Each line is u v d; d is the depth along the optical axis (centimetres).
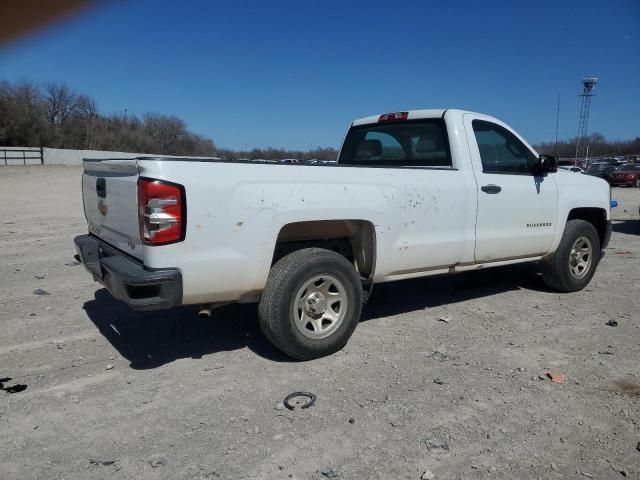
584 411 335
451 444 298
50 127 7156
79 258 486
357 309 428
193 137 9088
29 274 704
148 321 507
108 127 8388
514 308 554
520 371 394
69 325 494
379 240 438
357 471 274
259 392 359
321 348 410
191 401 347
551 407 340
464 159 504
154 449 293
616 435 307
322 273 404
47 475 270
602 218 651
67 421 322
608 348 439
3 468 275
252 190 371
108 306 554
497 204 520
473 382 375
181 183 345
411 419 324
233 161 368
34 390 362
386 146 585
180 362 411
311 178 399
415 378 381
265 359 416
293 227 429
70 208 1595
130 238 376
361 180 423
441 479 267
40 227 1171
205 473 272
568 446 296
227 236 364
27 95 6869
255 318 516
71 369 397
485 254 521
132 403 344
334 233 448
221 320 510
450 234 486
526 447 295
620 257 856
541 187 561
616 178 3122
